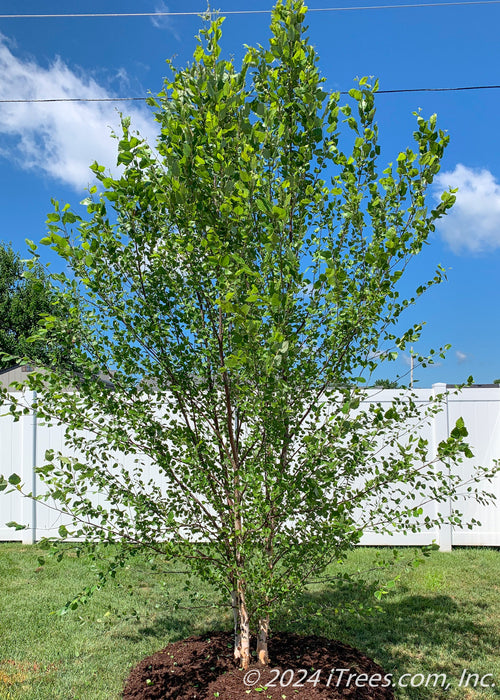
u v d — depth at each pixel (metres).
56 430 7.50
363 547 7.05
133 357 3.31
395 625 4.58
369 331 3.02
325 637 4.14
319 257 2.95
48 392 3.19
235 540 3.21
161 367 3.30
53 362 3.29
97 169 2.72
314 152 3.03
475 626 4.55
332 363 3.16
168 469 3.38
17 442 7.62
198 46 2.71
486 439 7.21
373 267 2.86
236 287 2.77
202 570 3.30
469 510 7.13
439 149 2.63
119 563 3.14
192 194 2.76
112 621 4.63
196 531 3.60
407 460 2.95
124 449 3.37
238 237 2.74
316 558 3.12
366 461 3.39
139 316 3.28
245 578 3.05
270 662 3.43
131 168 2.85
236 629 3.54
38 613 4.77
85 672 3.71
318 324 3.21
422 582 5.61
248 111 2.81
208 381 3.45
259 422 3.04
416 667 3.81
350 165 2.93
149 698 3.19
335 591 5.33
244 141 2.70
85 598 2.95
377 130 2.80
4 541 7.52
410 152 2.67
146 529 3.35
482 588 5.50
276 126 3.01
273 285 2.56
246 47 2.91
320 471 2.95
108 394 3.28
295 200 3.01
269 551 3.29
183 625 4.58
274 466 3.12
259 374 2.72
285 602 3.25
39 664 3.83
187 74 2.83
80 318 3.24
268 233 2.62
